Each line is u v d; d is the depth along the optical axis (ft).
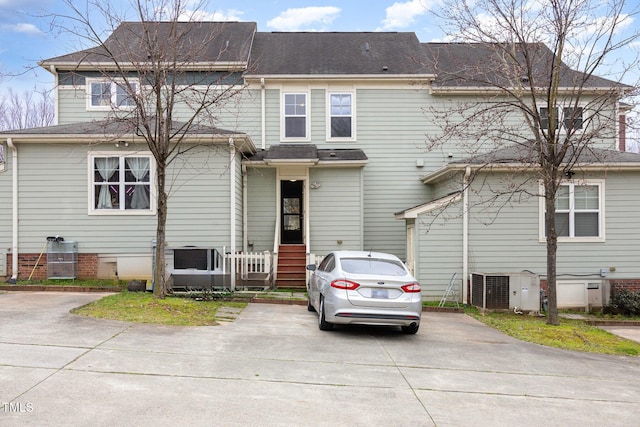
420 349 26.66
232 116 57.36
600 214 46.75
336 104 58.39
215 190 46.55
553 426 16.67
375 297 28.04
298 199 57.77
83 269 45.73
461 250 46.21
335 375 21.06
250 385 19.16
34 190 45.70
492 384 21.06
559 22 34.09
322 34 69.26
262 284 46.57
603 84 55.72
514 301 42.01
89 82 56.18
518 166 44.06
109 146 46.11
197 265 43.55
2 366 19.51
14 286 41.24
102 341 24.11
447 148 57.82
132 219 46.24
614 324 40.11
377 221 57.67
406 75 57.00
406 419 16.55
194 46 45.83
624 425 17.08
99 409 15.89
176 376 19.63
